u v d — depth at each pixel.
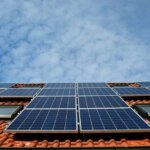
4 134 9.05
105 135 8.49
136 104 12.01
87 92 13.77
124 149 6.90
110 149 6.93
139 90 14.23
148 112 10.53
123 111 9.73
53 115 9.40
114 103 10.90
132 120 8.71
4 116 10.84
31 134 8.56
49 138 8.44
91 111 9.81
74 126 8.33
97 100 11.58
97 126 8.30
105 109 10.05
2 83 18.80
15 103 13.21
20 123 8.66
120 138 8.34
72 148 7.02
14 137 8.56
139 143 7.91
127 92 13.74
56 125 8.45
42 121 8.80
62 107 10.36
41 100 11.71
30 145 7.84
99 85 16.42
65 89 14.70
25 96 13.30
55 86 16.19
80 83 17.53
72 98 12.01
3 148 7.08
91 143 7.93
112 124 8.44
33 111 9.95
